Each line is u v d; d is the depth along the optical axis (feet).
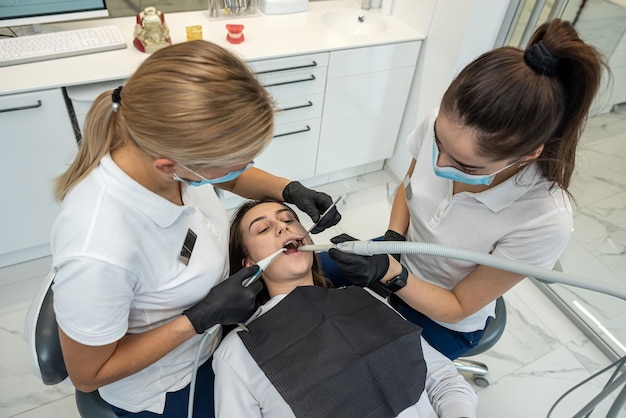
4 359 5.31
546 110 2.26
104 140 2.31
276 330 3.43
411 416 3.36
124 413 3.40
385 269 3.34
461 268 3.61
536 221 2.93
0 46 5.15
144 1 6.43
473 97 2.28
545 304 6.67
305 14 7.02
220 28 6.36
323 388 3.13
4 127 4.97
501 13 6.29
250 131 2.07
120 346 2.73
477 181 2.79
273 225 4.06
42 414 4.89
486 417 5.28
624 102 6.80
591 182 7.32
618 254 7.07
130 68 5.27
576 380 5.70
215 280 3.13
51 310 3.03
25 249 6.36
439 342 4.07
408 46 6.89
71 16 5.42
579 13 6.18
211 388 3.58
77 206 2.28
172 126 1.95
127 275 2.38
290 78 6.31
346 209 7.98
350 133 7.63
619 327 6.32
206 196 3.33
